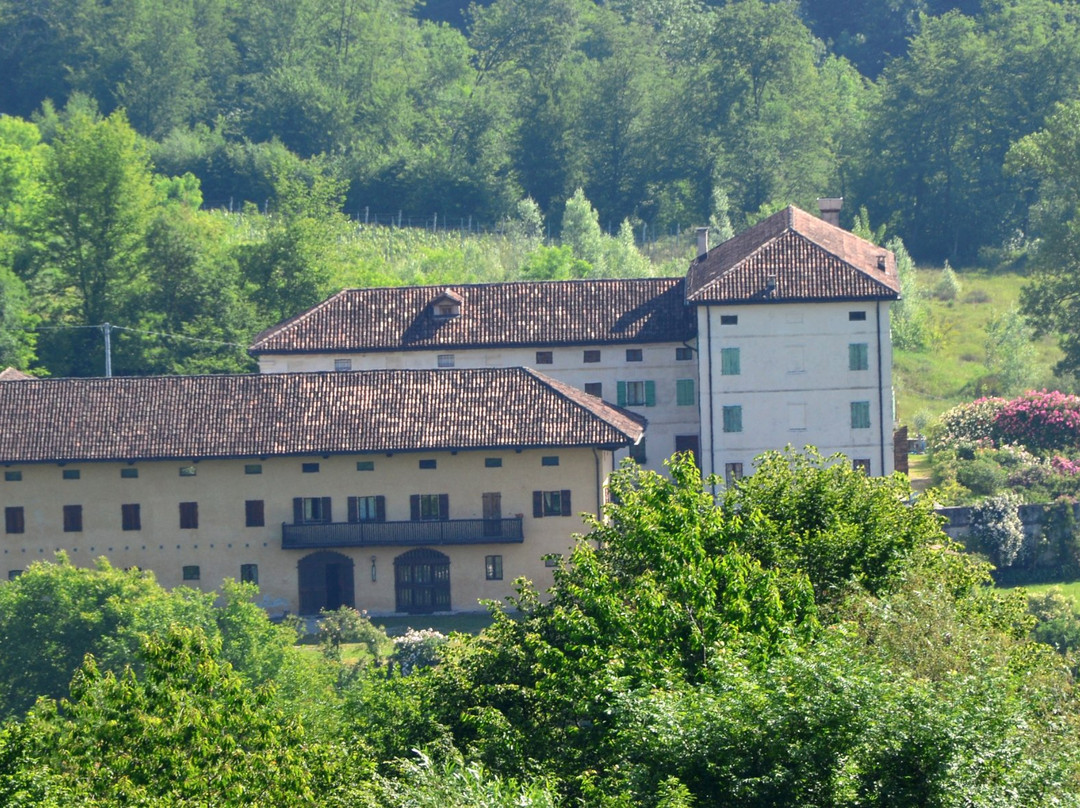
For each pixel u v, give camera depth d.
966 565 181.25
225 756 127.25
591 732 134.75
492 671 154.88
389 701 162.62
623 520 157.25
